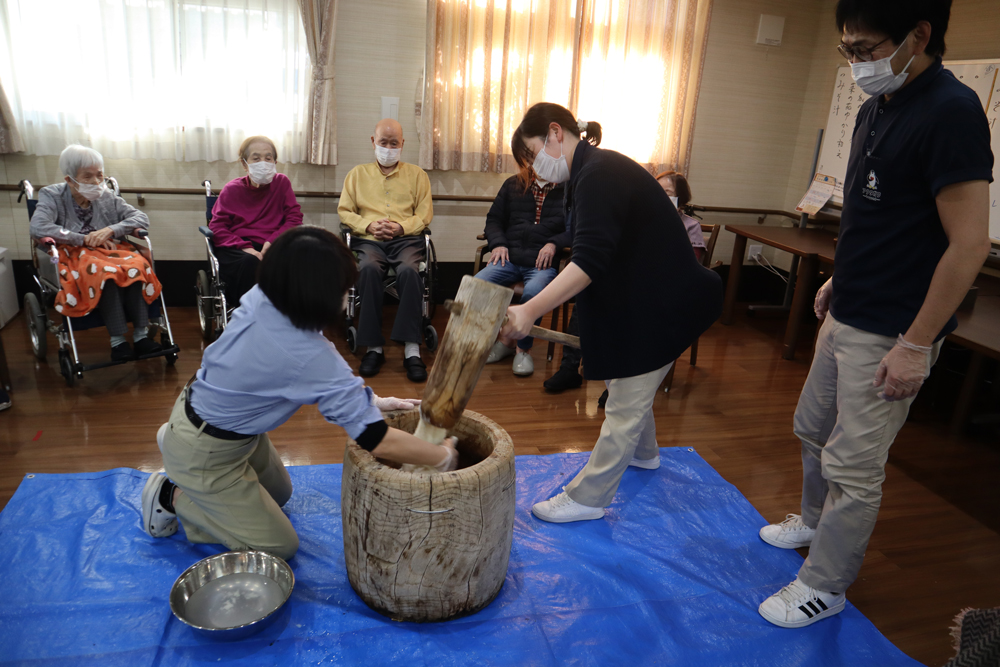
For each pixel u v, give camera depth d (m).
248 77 3.72
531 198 3.56
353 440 1.60
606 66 4.18
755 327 4.44
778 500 2.34
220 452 1.63
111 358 3.17
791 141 4.84
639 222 1.73
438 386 1.52
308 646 1.54
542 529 2.05
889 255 1.50
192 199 3.90
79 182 2.93
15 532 1.85
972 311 2.78
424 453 1.54
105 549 1.81
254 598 1.63
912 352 1.41
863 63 1.41
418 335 3.27
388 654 1.53
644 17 4.16
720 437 2.80
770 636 1.67
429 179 4.22
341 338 3.77
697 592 1.81
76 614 1.58
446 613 1.62
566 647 1.59
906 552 2.09
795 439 2.82
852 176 1.60
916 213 1.45
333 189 4.09
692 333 1.88
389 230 3.58
